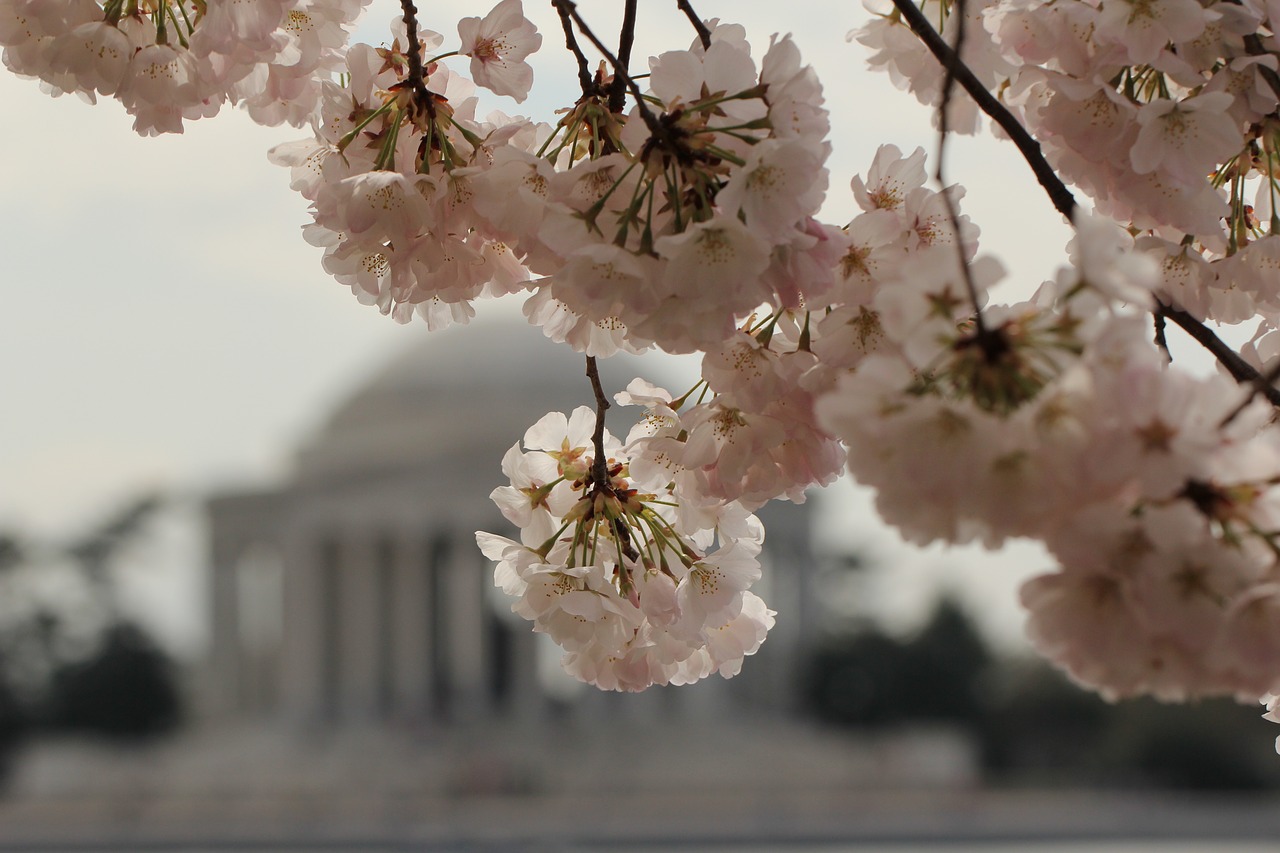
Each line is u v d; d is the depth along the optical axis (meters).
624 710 75.50
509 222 3.20
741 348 3.30
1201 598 2.12
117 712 93.62
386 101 3.51
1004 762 92.56
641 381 3.71
